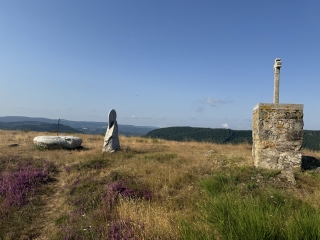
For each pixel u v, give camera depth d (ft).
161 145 63.10
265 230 13.23
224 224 14.66
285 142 33.50
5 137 63.98
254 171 31.58
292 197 22.47
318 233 12.60
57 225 19.84
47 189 28.09
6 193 25.16
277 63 35.12
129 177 30.22
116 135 49.34
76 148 52.60
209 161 38.68
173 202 22.72
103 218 19.98
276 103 33.96
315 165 36.58
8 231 18.78
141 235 16.02
